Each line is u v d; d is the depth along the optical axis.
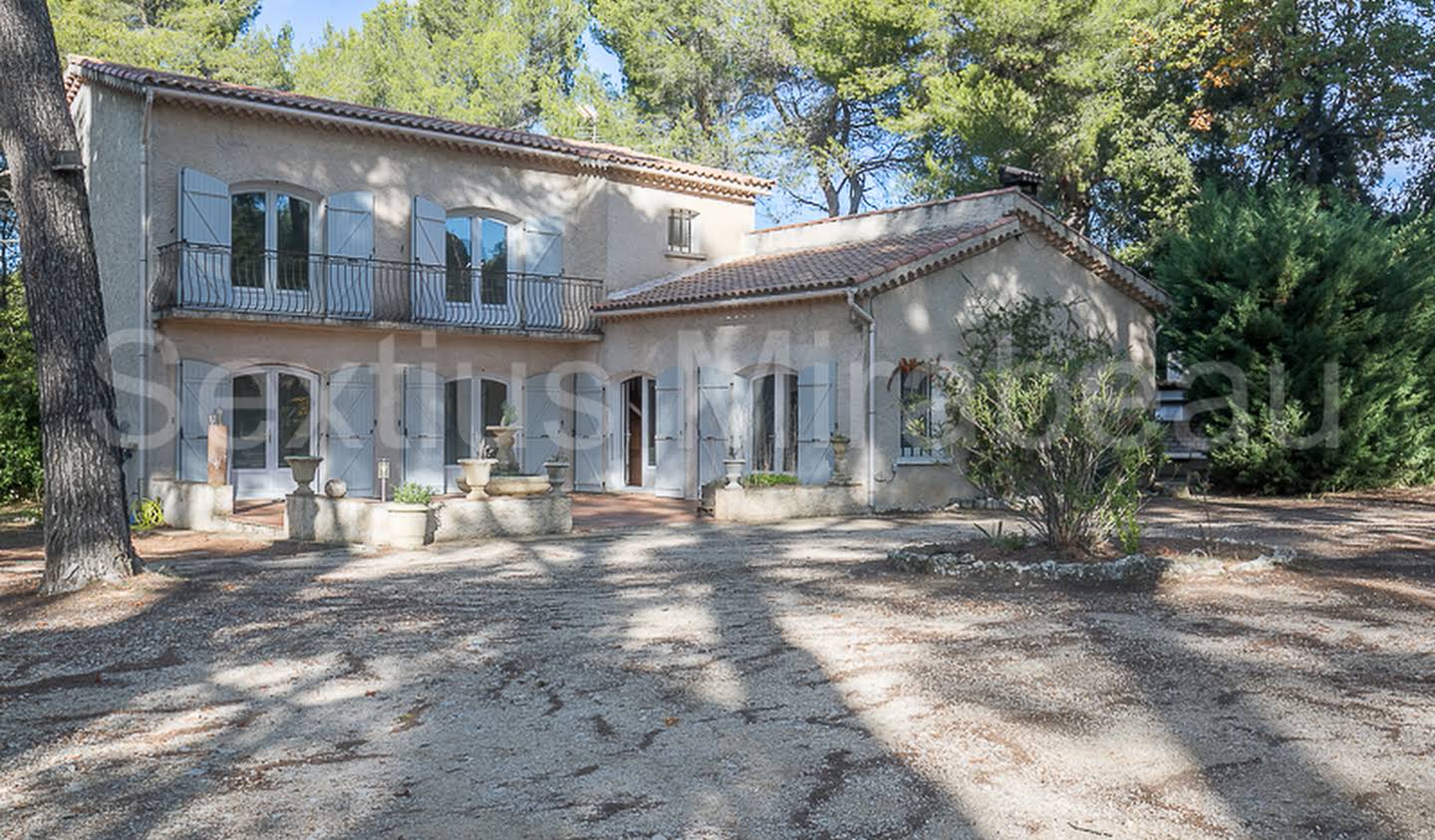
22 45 9.20
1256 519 14.91
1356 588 9.02
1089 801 4.36
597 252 20.42
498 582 9.98
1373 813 4.21
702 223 21.78
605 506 17.48
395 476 18.27
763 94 32.97
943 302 17.27
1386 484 19.20
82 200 9.44
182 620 8.19
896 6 26.12
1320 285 18.14
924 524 14.79
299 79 32.94
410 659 6.92
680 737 5.23
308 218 17.58
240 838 4.09
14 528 15.25
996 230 17.69
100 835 4.15
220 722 5.61
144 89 15.48
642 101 32.88
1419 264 18.61
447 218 19.19
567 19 34.66
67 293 9.34
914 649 6.94
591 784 4.62
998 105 24.45
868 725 5.36
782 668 6.52
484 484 13.66
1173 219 25.72
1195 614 7.95
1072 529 10.07
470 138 18.81
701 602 8.77
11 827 4.25
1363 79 23.97
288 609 8.62
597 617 8.22
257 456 17.16
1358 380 18.38
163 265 15.79
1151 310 20.69
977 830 4.09
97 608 8.64
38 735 5.44
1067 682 6.11
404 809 4.36
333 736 5.35
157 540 13.56
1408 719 5.35
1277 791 4.44
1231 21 23.72
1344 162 26.36
